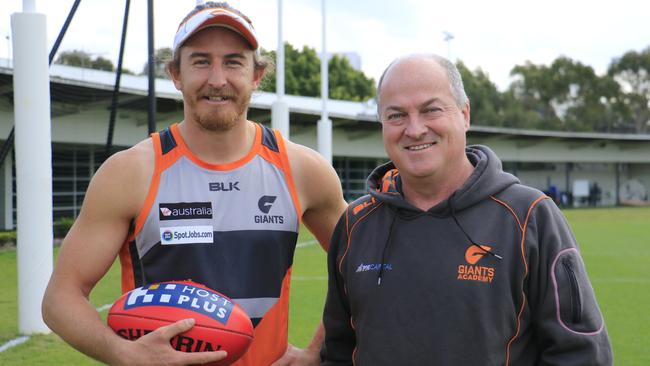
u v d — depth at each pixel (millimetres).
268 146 2482
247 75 2283
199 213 2340
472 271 2045
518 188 2154
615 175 42000
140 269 2375
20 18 5676
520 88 58406
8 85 14250
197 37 2213
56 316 2170
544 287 2027
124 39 9406
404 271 2121
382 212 2275
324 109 18469
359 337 2221
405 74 2129
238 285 2357
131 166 2314
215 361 2094
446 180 2195
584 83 57281
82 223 2281
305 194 2535
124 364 2027
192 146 2379
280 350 2492
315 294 8500
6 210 16641
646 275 10578
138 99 16953
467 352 1999
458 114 2164
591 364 1958
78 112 17359
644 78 57812
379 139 28797
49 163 5836
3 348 5375
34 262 5809
